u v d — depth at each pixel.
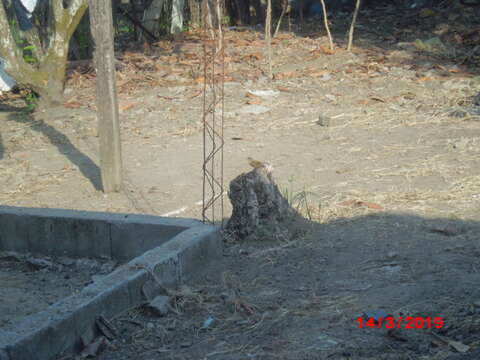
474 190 6.41
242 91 11.73
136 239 5.32
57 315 3.76
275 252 5.21
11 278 5.30
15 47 11.24
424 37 15.75
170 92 11.96
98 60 6.82
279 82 12.26
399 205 6.12
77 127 10.22
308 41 15.89
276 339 3.86
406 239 5.25
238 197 5.58
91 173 8.00
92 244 5.48
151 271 4.40
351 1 20.70
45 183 7.69
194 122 10.04
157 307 4.24
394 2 20.62
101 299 4.02
